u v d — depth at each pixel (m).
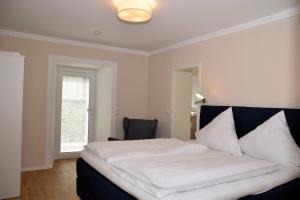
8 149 2.83
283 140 2.31
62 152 4.91
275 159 2.28
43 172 3.90
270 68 2.76
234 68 3.18
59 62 4.14
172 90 4.33
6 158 2.82
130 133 4.41
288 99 2.57
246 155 2.56
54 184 3.37
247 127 2.86
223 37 3.35
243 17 2.88
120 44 4.42
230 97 3.22
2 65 2.79
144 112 5.04
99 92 5.16
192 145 2.65
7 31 3.69
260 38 2.87
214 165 1.88
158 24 3.22
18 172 2.89
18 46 3.80
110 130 4.65
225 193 1.62
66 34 3.85
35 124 3.98
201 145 2.74
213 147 2.85
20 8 2.79
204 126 3.40
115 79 4.69
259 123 2.73
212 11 2.72
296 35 2.52
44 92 4.03
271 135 2.39
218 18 2.94
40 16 3.05
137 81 4.95
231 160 2.12
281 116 2.45
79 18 3.08
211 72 3.52
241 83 3.08
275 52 2.71
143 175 1.70
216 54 3.45
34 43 3.93
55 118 4.81
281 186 1.96
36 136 3.99
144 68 5.04
